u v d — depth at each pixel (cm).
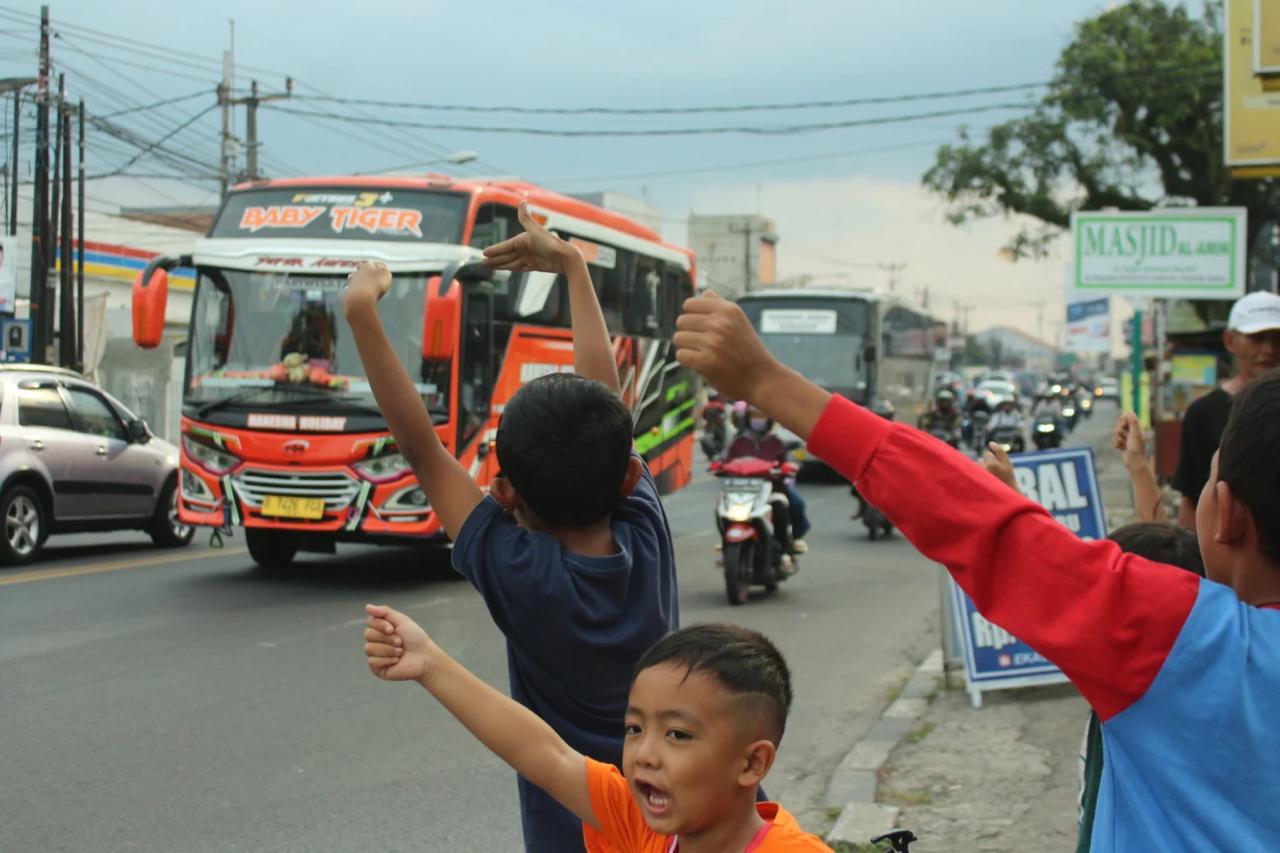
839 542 1627
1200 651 163
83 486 1323
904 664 912
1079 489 767
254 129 2808
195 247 1209
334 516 1146
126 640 900
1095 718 299
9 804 562
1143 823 166
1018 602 170
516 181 1330
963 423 3109
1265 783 161
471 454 1198
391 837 538
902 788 606
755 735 196
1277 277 3547
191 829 538
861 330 2598
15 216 2147
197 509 1181
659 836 220
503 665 859
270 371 1170
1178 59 3131
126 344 2738
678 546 1569
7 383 1261
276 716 717
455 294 1089
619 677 256
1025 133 3262
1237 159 1391
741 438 1181
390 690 782
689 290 1770
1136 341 1880
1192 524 547
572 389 256
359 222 1199
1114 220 1505
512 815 570
